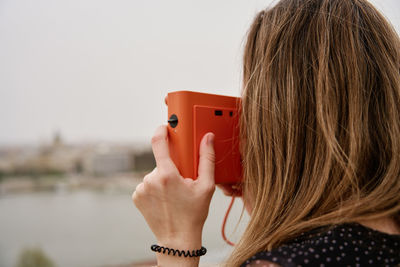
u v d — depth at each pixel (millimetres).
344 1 408
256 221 402
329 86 373
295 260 302
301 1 428
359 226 321
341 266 301
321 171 367
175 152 444
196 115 446
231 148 478
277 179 396
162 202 422
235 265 381
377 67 384
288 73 400
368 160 364
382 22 411
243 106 446
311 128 384
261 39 437
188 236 421
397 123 367
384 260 304
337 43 385
